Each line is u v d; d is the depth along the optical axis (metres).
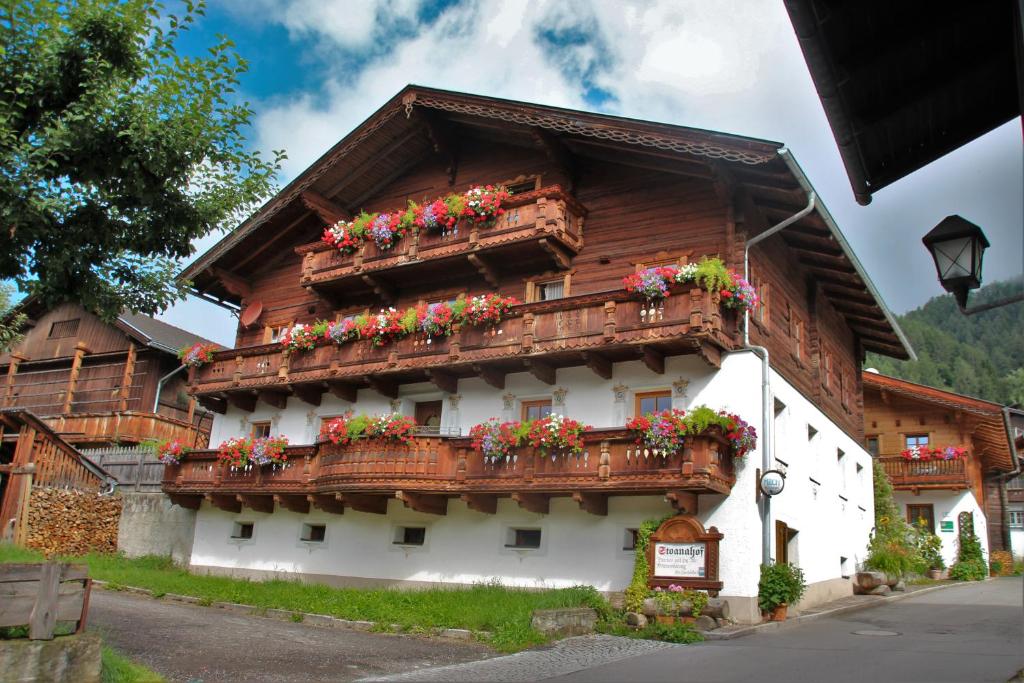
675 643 13.04
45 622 7.88
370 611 15.45
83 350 32.66
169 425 30.02
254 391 22.27
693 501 15.81
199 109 10.74
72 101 10.07
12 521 22.17
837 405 23.00
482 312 17.86
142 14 10.26
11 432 27.39
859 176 6.68
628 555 16.34
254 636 13.34
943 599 21.11
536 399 18.39
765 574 15.52
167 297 11.49
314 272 21.98
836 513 21.38
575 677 10.04
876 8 5.29
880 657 10.98
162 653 11.38
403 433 17.75
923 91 6.03
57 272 10.19
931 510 32.94
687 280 15.84
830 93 5.82
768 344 18.06
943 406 32.28
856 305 23.38
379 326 19.41
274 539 21.27
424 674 10.54
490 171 21.28
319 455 19.59
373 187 23.38
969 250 7.02
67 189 10.36
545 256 19.16
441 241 19.81
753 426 15.88
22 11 9.81
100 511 24.20
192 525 23.00
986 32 5.54
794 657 11.20
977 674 9.47
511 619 13.69
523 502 16.73
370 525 19.73
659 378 16.92
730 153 15.87
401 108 20.80
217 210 11.32
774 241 19.23
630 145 17.64
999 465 37.59
